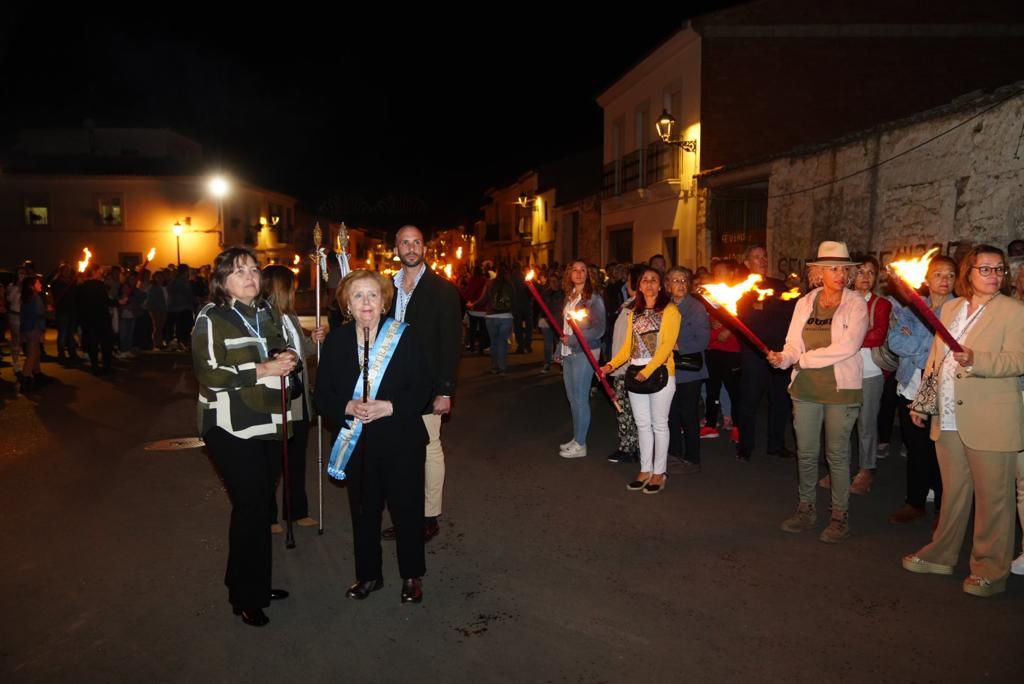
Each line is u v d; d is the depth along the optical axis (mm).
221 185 33562
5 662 4047
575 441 8148
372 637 4312
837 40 18844
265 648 4195
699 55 19000
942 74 19000
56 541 5719
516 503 6594
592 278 8188
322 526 5988
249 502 4363
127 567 5250
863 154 11852
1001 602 4668
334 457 4645
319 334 6020
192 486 7066
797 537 5762
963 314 4871
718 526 6004
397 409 4559
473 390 12570
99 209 35656
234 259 4438
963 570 5148
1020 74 19031
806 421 5746
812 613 4539
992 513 4695
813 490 5863
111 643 4246
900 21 18812
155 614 4578
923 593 4793
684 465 7531
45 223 35594
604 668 3963
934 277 5938
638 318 6816
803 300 5809
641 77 22938
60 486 7062
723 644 4191
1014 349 4535
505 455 8242
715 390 8969
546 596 4797
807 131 18969
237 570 4379
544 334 14828
